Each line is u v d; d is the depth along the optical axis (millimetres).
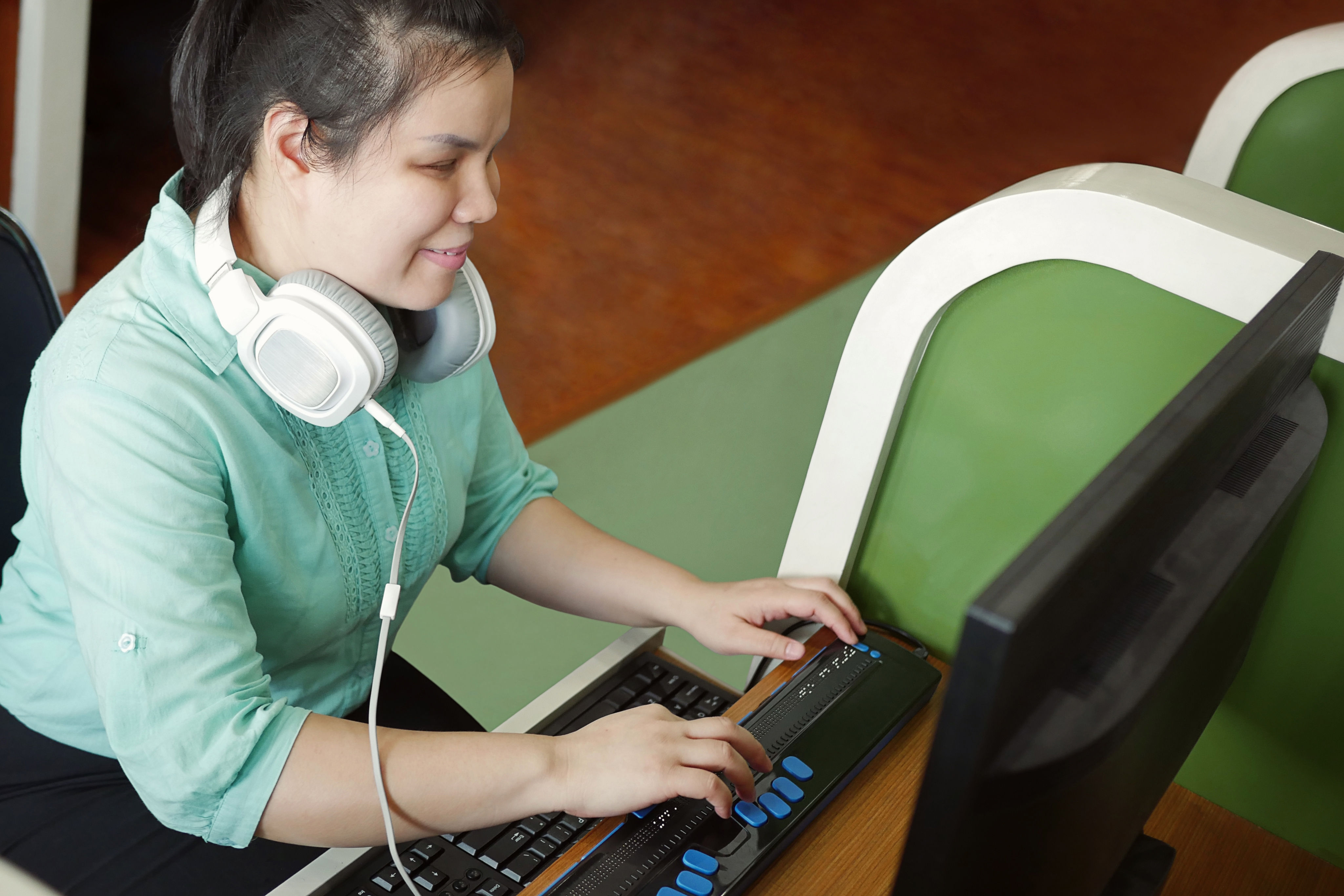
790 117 3971
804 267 3088
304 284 770
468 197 790
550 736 829
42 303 1002
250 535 857
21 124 2289
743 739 816
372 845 791
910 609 1046
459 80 735
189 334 810
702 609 998
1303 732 1001
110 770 968
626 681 990
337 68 725
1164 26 5246
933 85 4375
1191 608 576
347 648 997
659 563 1056
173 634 768
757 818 780
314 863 787
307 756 778
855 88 4258
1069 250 852
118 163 2938
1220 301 806
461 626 1888
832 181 3584
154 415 786
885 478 1012
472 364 892
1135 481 511
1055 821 532
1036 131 4109
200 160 806
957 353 942
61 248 2432
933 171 3736
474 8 726
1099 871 651
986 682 431
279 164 773
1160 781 689
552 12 4496
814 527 1035
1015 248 871
